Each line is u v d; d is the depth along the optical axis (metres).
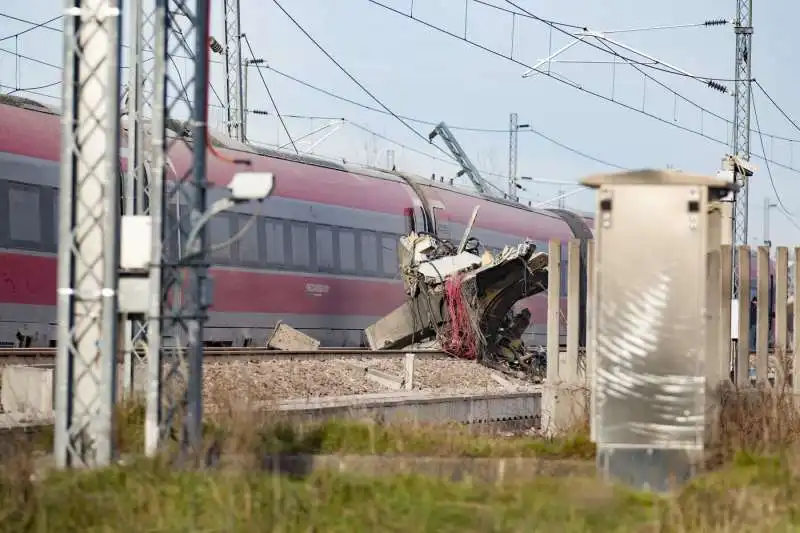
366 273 128.88
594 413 42.91
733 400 52.97
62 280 41.38
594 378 42.94
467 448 48.62
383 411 64.75
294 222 118.88
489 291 105.12
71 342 41.38
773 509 36.97
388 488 38.19
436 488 38.62
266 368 77.50
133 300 42.47
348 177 131.12
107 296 41.22
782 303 64.94
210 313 107.75
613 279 42.34
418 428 52.81
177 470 39.84
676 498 38.16
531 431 73.31
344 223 126.06
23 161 91.00
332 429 50.56
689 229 41.88
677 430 42.16
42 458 43.31
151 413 42.81
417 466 44.41
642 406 42.31
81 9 41.59
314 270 120.88
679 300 42.00
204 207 43.72
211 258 107.75
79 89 41.78
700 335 41.97
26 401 56.78
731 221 62.53
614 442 42.47
